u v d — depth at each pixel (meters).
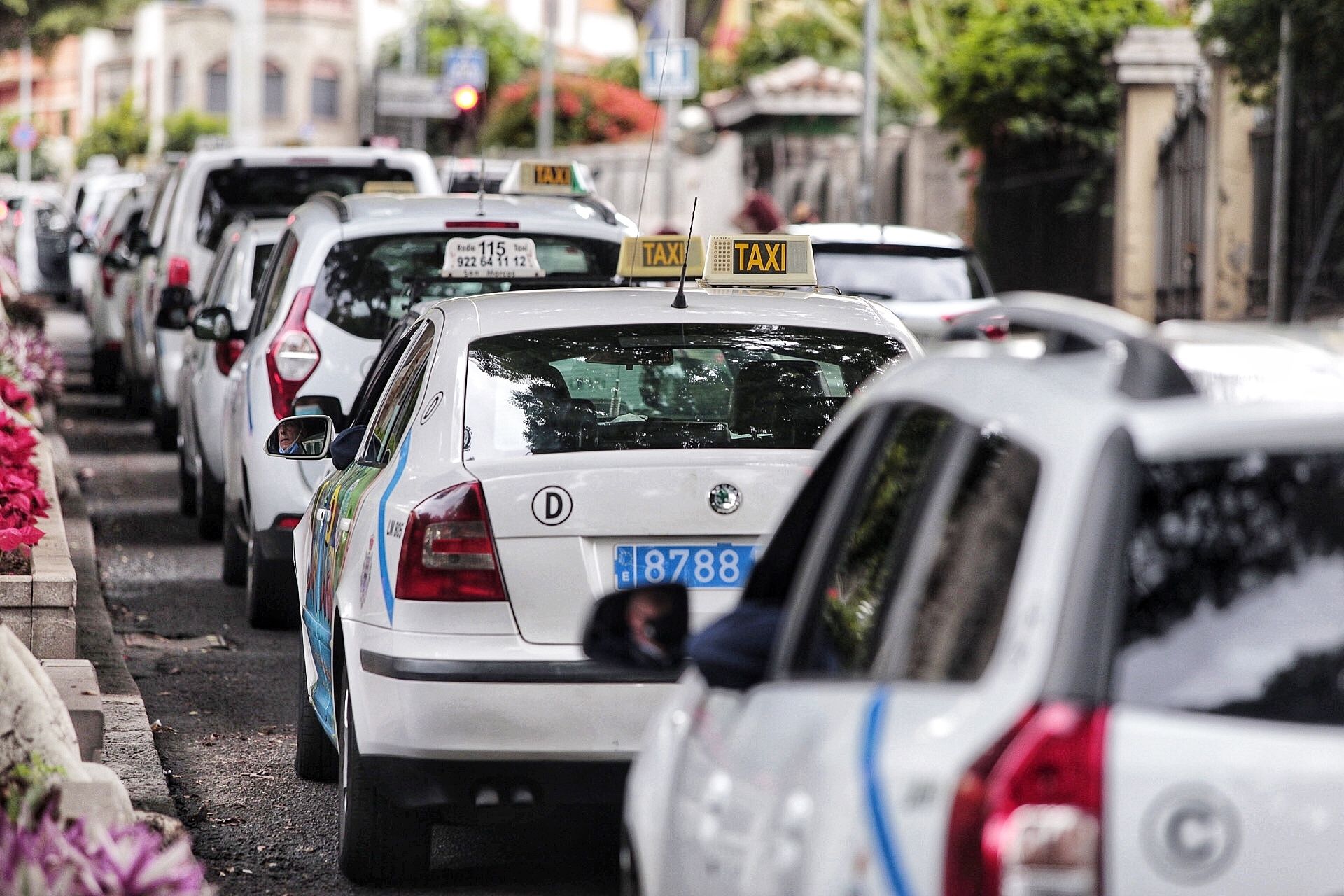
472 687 18.56
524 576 19.06
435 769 18.69
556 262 33.59
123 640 34.19
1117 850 8.31
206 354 44.28
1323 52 54.25
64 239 126.12
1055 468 9.13
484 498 19.23
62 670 23.86
